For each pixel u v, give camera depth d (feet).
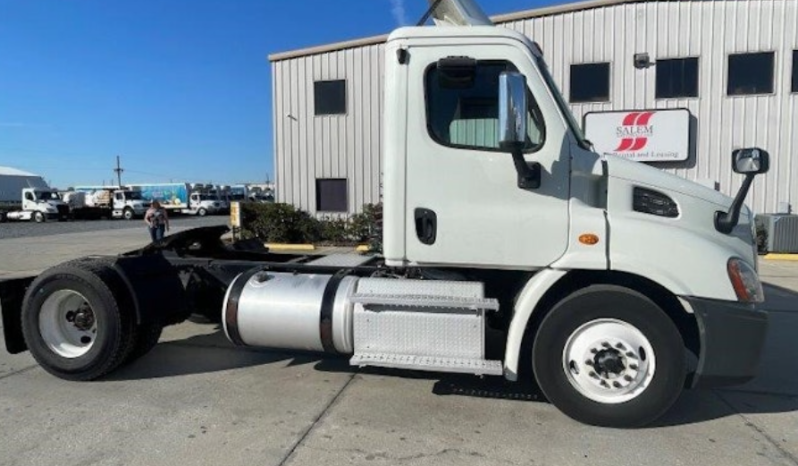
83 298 15.72
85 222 125.59
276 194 65.41
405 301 13.39
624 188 12.76
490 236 13.03
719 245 12.44
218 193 179.32
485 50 12.88
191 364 17.15
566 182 12.77
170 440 11.96
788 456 11.35
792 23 50.47
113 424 12.76
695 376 12.39
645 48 53.31
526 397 14.47
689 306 12.21
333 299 14.26
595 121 54.29
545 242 12.82
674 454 11.43
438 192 13.21
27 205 134.51
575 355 12.76
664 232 12.33
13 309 16.21
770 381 15.89
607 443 11.91
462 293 13.47
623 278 13.21
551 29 55.11
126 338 15.46
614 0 53.11
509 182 12.91
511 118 11.11
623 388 12.51
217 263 18.01
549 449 11.63
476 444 11.85
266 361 17.46
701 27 52.08
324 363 17.24
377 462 11.07
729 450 11.62
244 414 13.34
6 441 11.91
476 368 12.96
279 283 15.08
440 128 13.16
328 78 62.59
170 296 16.61
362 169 62.28
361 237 57.06
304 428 12.57
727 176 52.60
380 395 14.58
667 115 52.85
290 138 64.59
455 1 14.73
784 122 51.16
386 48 13.52
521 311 12.97
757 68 51.55
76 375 15.51
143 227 100.73
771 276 35.17
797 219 45.83
